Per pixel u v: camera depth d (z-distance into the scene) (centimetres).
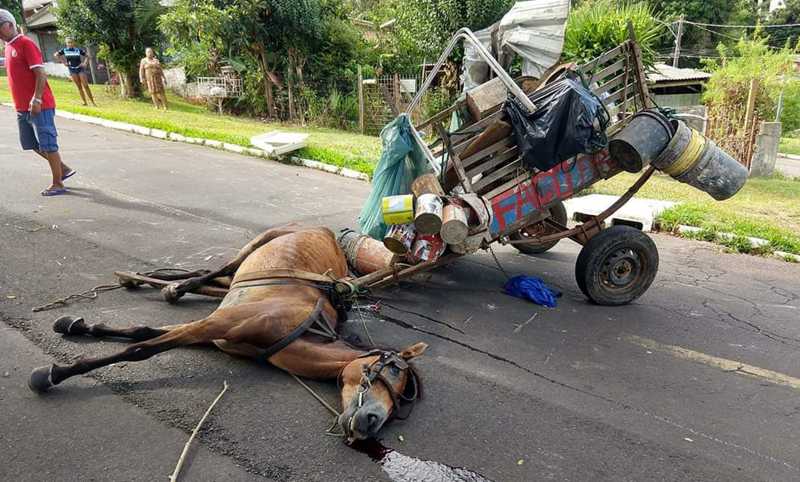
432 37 1758
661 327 520
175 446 310
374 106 1944
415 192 489
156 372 379
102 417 330
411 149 523
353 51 2133
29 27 3073
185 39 1948
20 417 324
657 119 503
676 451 340
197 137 1329
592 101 471
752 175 1374
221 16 1819
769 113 1521
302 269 429
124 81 2102
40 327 425
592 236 559
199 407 345
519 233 679
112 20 1980
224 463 300
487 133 495
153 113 1692
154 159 1089
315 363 361
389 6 2555
